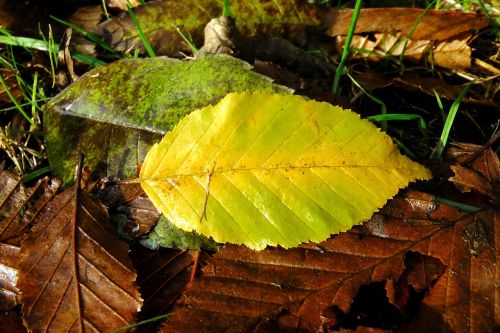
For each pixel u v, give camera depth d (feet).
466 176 0.76
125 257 0.71
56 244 0.71
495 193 0.74
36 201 0.77
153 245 0.74
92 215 0.73
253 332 0.68
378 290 0.72
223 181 0.72
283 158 0.72
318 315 0.68
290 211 0.71
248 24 0.92
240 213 0.71
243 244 0.71
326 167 0.72
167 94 0.78
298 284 0.70
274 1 0.93
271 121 0.72
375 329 0.67
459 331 0.67
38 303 0.69
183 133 0.73
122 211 0.75
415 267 0.71
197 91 0.77
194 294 0.69
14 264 0.73
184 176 0.73
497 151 0.83
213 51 0.88
